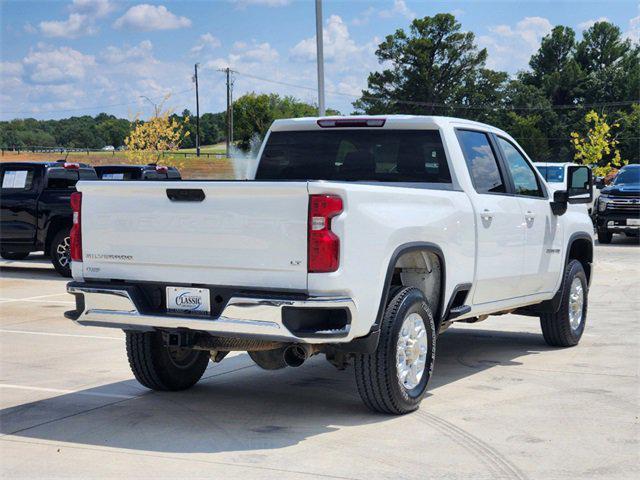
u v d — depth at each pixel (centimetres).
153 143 6275
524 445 543
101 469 496
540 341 945
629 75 10944
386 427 585
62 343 916
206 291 571
